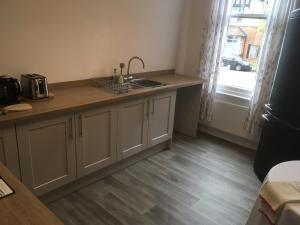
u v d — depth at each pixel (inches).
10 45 83.3
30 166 75.6
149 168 112.2
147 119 111.3
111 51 114.4
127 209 85.6
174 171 111.0
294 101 87.0
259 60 121.2
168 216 83.5
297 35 86.0
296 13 87.4
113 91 99.5
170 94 119.0
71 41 98.9
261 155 107.8
